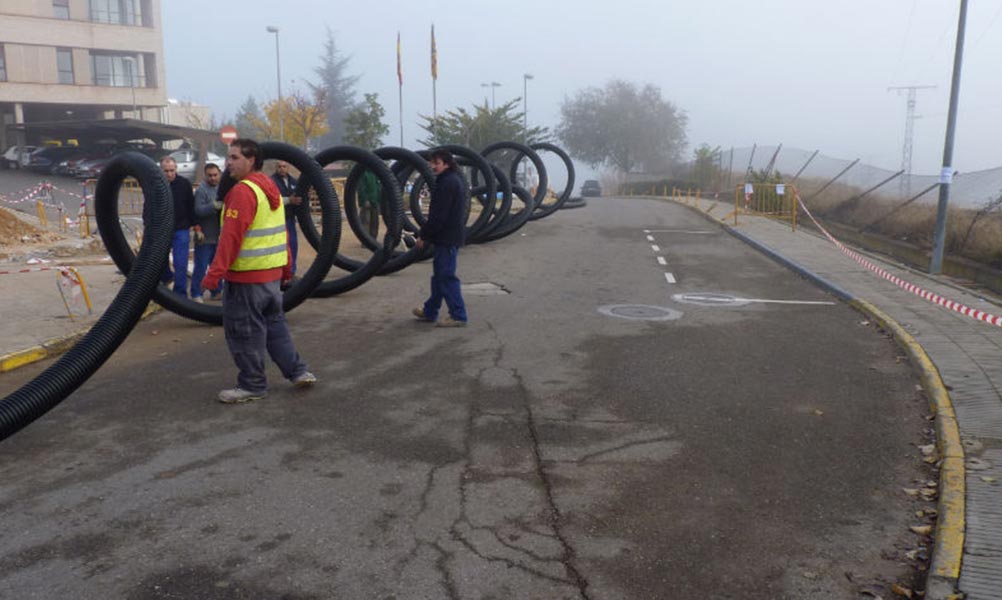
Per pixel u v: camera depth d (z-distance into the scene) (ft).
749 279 43.91
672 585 12.28
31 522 13.98
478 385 22.33
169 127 119.85
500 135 155.74
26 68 146.41
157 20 163.22
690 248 58.08
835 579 12.58
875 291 38.22
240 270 19.90
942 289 42.14
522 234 64.69
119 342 19.47
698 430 18.99
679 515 14.60
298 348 26.45
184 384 22.18
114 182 25.50
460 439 18.16
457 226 29.35
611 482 15.96
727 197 128.67
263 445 17.65
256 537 13.52
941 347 26.66
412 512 14.49
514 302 35.27
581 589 12.10
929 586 12.04
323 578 12.28
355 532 13.73
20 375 23.67
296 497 15.05
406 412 19.97
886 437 18.78
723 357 25.90
